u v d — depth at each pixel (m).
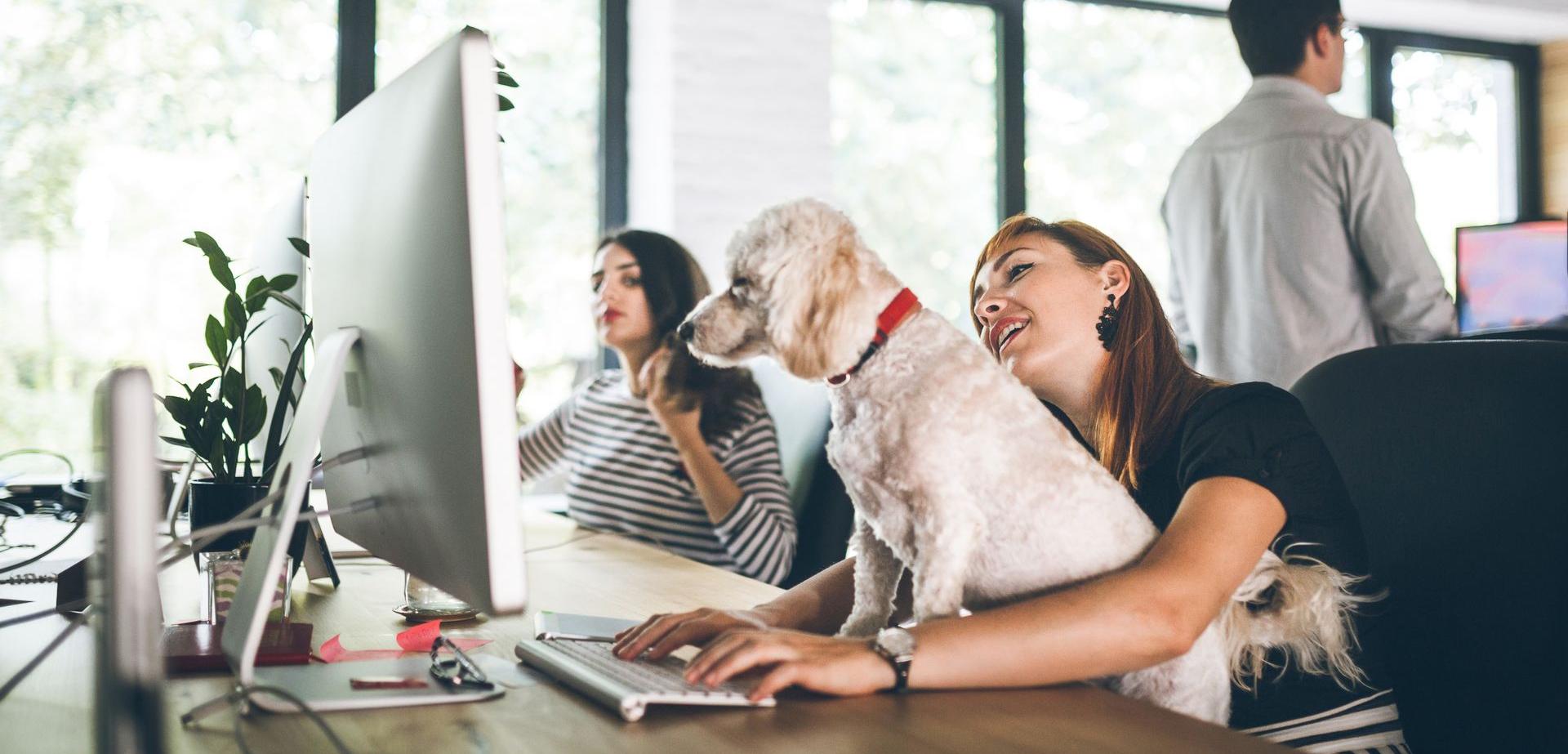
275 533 0.79
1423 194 4.24
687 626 0.91
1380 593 1.05
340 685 0.81
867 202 3.47
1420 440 1.10
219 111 2.81
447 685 0.82
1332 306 2.32
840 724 0.73
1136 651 0.79
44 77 2.65
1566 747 0.97
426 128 0.72
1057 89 3.68
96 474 0.59
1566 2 4.16
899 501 0.88
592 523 2.14
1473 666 1.03
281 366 1.24
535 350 3.12
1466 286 3.35
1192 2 3.77
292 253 1.20
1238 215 2.42
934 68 3.54
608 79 3.20
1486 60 4.32
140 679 0.55
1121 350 1.08
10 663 0.90
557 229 3.16
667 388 1.97
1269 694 0.95
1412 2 3.94
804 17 3.19
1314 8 2.32
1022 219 1.17
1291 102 2.35
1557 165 4.34
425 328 0.73
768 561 1.90
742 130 3.12
